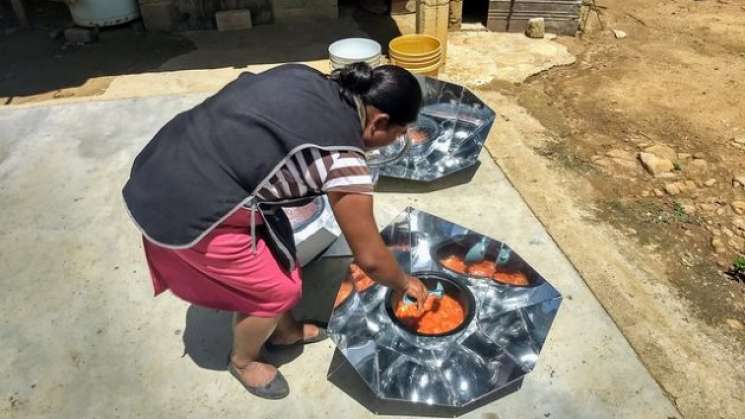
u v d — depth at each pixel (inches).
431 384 79.0
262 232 68.7
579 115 158.7
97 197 120.4
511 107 159.8
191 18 203.9
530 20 194.4
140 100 151.8
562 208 115.0
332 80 62.7
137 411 82.2
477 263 95.2
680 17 214.2
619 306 94.7
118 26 203.6
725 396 83.5
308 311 94.7
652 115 159.0
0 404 83.7
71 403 83.5
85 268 104.7
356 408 81.3
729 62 185.3
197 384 85.2
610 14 214.7
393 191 119.2
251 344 77.0
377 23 206.8
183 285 71.2
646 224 122.5
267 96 60.2
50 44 199.5
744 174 137.3
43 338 92.7
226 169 60.8
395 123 62.6
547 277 99.7
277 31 203.5
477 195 118.3
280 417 80.6
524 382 83.6
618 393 82.2
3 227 113.7
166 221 62.8
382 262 65.2
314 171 59.7
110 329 93.7
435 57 145.9
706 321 101.9
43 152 133.7
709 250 117.5
